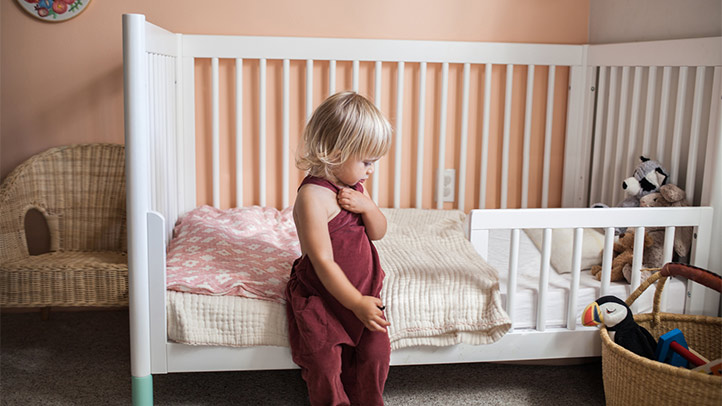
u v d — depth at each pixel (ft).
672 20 6.25
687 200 5.86
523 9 7.57
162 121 6.15
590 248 6.11
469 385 6.02
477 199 7.91
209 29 7.26
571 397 5.81
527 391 5.91
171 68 6.77
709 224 5.57
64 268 6.05
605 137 7.36
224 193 7.61
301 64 7.41
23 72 7.19
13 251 6.77
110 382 6.00
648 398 4.76
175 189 7.04
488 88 7.48
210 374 6.19
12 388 5.85
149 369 5.09
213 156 7.36
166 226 6.40
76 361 6.42
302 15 7.33
